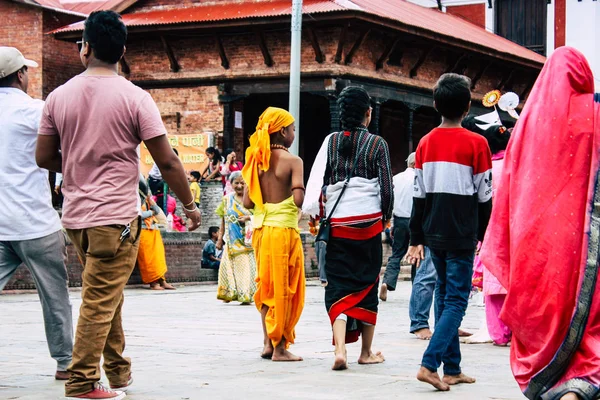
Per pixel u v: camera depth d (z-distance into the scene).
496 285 9.27
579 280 5.27
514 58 33.94
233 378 7.20
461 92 6.91
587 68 5.52
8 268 6.94
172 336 10.10
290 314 8.21
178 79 30.03
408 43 29.95
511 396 6.46
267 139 8.41
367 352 8.03
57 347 7.01
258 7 28.88
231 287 14.59
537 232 5.39
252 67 29.05
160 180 24.25
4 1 31.67
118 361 6.52
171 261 19.53
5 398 6.28
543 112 5.50
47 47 31.52
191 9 30.31
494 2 43.31
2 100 6.81
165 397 6.36
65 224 6.10
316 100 32.66
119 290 6.13
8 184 6.74
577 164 5.38
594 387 5.18
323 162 7.88
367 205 7.80
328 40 27.88
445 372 7.01
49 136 6.23
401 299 16.02
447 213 6.79
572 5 42.06
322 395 6.46
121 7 31.33
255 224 8.43
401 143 34.66
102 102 6.05
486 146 6.84
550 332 5.32
